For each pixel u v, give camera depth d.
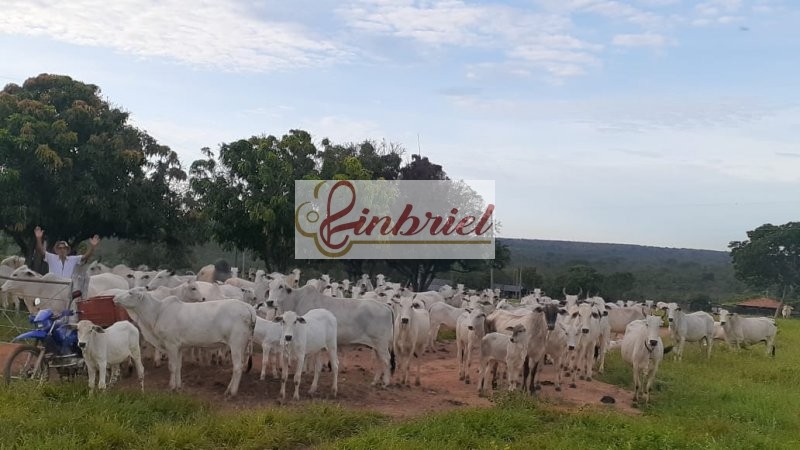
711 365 19.56
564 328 14.16
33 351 10.76
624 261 135.75
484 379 13.84
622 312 21.84
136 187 25.78
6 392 9.61
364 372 15.32
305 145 27.92
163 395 10.27
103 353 10.18
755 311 62.91
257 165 26.16
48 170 23.42
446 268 41.16
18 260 20.89
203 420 9.38
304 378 13.74
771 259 67.25
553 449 8.87
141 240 29.69
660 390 14.89
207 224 27.84
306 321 11.91
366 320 13.54
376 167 35.72
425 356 18.78
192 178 26.92
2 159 23.00
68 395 9.89
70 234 27.09
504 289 64.06
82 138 25.25
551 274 81.31
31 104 23.77
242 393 11.90
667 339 26.06
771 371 17.89
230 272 28.84
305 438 9.30
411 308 14.11
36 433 8.33
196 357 14.68
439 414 10.51
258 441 8.80
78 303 11.78
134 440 8.56
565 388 14.75
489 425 9.98
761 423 11.84
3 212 22.98
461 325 15.14
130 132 26.25
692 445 9.37
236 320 11.58
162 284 17.11
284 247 27.86
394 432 9.20
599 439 9.59
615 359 19.50
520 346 12.90
